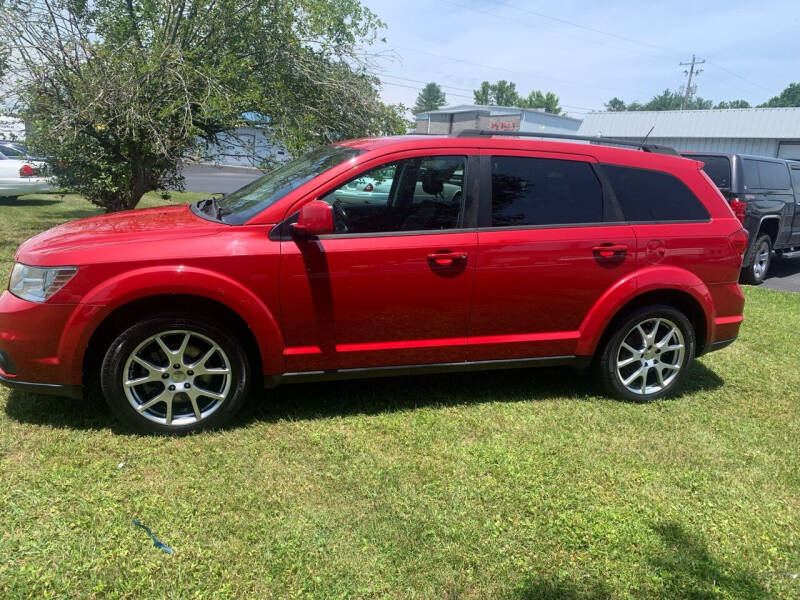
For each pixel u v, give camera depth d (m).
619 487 3.09
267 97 9.16
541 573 2.45
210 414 3.39
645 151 4.27
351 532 2.61
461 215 3.60
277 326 3.35
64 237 3.30
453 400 4.03
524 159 3.77
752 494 3.10
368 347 3.55
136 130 8.30
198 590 2.25
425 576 2.38
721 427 3.86
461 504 2.86
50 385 3.17
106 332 3.26
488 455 3.32
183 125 8.44
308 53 9.79
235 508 2.73
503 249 3.62
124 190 9.61
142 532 2.53
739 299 4.27
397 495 2.90
